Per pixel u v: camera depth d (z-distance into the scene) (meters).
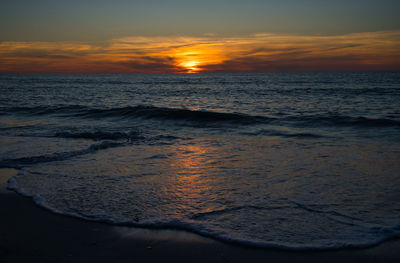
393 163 5.03
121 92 32.16
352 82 51.09
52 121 11.27
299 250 2.44
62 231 2.79
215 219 2.99
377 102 17.61
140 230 2.80
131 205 3.35
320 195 3.60
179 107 16.33
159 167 4.92
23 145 6.64
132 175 4.48
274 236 2.65
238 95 26.06
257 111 13.92
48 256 2.37
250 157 5.61
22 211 3.24
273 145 6.77
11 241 2.61
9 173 4.64
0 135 8.07
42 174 4.54
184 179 4.27
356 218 2.97
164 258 2.36
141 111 12.45
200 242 2.59
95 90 36.22
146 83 63.88
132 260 2.33
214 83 62.06
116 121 11.27
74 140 7.29
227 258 2.36
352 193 3.65
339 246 2.48
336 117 10.30
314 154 5.79
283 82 57.91
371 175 4.37
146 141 7.31
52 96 25.77
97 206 3.33
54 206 3.34
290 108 15.14
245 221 2.94
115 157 5.63
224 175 4.46
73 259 2.33
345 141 7.14
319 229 2.76
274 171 4.64
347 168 4.77
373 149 6.19
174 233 2.75
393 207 3.22
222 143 7.06
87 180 4.24
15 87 43.91
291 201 3.42
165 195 3.65
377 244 2.50
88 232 2.77
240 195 3.63
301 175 4.41
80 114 12.82
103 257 2.36
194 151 6.18
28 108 14.33
